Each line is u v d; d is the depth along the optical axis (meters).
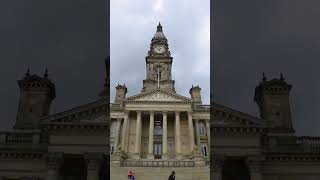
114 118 104.38
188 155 98.56
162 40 127.50
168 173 77.56
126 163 77.75
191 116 104.81
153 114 105.19
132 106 105.31
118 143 101.00
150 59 123.56
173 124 107.44
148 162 78.44
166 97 106.62
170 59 123.69
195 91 108.81
